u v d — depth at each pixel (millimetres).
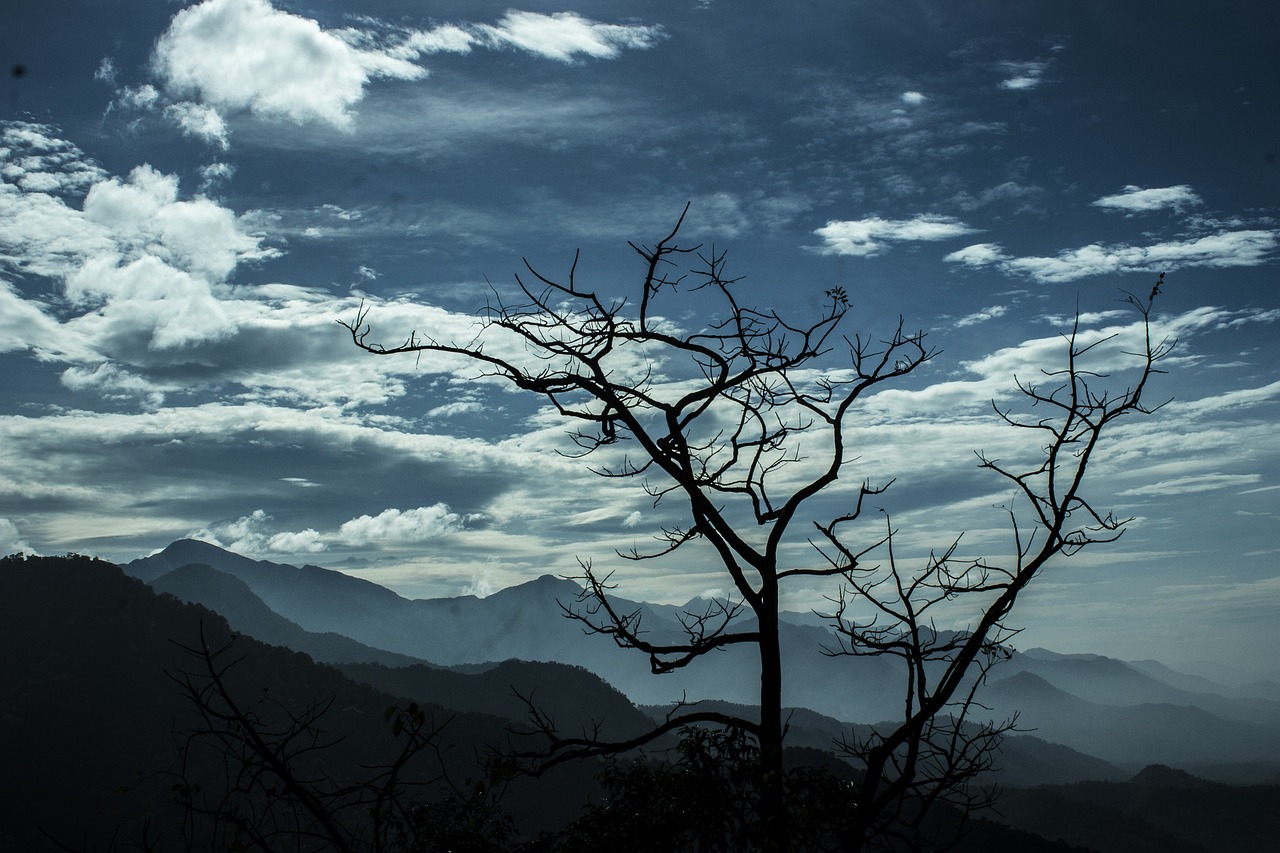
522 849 5941
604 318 6648
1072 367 5957
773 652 6023
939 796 5238
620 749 5898
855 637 5777
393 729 5547
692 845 5684
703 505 6227
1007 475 5914
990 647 5574
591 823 5984
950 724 5457
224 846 4734
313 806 5031
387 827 5336
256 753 5051
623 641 6293
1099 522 5605
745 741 5887
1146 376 5824
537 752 5887
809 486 6375
